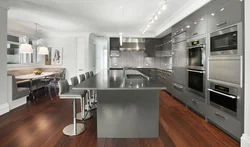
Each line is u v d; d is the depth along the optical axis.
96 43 8.93
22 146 2.07
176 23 4.29
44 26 5.70
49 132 2.48
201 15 2.99
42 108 3.79
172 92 4.82
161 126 2.73
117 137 2.33
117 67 7.38
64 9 3.86
